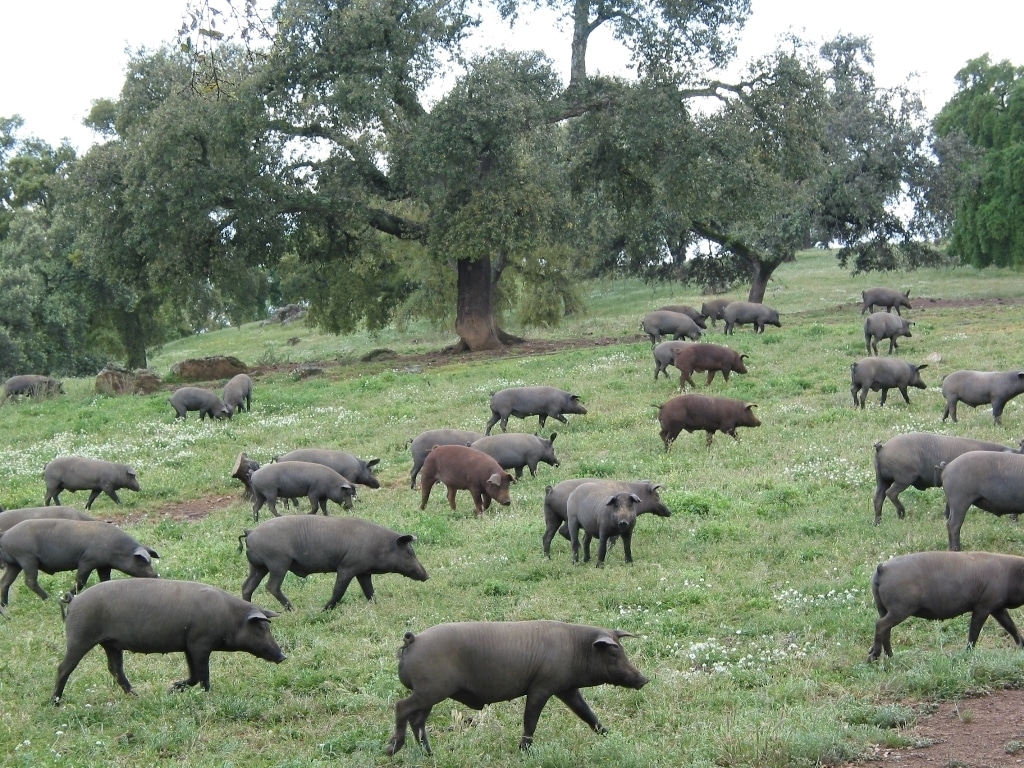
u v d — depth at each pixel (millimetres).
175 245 40781
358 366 44844
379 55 38656
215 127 38031
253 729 11328
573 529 17094
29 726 11211
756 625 13789
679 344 33219
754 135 43469
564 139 45906
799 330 41969
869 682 11484
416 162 39750
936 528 17516
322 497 19859
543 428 28078
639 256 55125
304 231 45344
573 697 10641
